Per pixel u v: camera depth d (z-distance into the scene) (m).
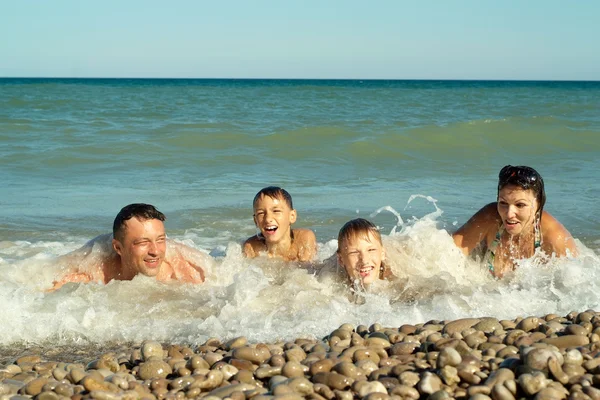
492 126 15.70
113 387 3.34
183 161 12.10
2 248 6.71
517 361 3.33
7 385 3.40
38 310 4.82
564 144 14.69
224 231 7.55
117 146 13.21
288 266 6.00
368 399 3.06
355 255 5.27
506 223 5.66
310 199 9.07
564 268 5.50
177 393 3.34
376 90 55.16
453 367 3.30
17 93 38.25
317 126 16.22
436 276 5.41
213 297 5.20
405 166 12.11
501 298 5.02
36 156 12.16
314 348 3.92
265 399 3.08
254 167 11.70
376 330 4.29
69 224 7.75
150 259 5.43
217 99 35.88
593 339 3.72
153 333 4.57
